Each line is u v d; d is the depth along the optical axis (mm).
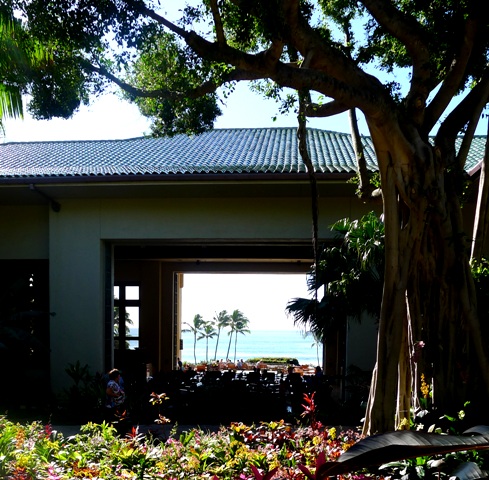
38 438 6074
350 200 12320
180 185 11961
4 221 13344
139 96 7023
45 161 14641
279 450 5297
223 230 12641
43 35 6352
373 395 6238
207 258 17750
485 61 7508
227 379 13969
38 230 13258
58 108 7215
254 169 11688
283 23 5605
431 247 6488
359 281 9945
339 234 11953
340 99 6059
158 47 6668
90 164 13859
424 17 7660
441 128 6953
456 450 1920
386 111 6117
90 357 12672
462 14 6832
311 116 7102
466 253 6535
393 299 6281
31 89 7293
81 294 12812
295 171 11500
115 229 12859
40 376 12430
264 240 12727
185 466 4938
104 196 12727
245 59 5945
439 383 6375
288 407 11227
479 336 6422
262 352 78188
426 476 4531
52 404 11914
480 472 2633
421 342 6152
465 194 7152
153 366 19734
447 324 6480
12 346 11781
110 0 5926
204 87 6930
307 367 24641
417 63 6512
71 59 6816
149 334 19859
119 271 20062
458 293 6480
